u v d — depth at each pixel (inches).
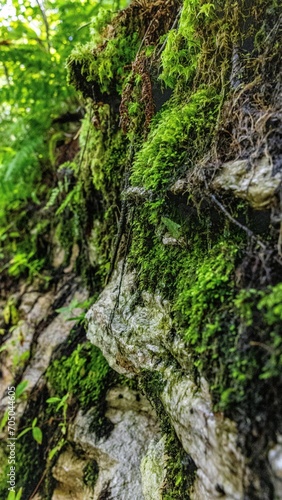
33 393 84.1
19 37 100.5
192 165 46.6
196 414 36.6
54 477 70.6
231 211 41.0
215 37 48.4
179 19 52.8
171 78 54.6
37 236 107.9
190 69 52.2
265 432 29.5
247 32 45.9
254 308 33.7
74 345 84.0
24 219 115.6
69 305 90.6
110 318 57.1
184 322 42.5
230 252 39.8
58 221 102.7
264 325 32.4
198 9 48.1
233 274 38.1
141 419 64.6
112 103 68.7
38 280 102.7
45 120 107.3
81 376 75.5
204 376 36.4
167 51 52.1
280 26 42.2
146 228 55.8
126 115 59.5
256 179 36.9
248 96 42.5
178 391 41.5
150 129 56.4
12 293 105.3
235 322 35.2
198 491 38.2
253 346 32.5
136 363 51.3
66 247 99.6
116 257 66.5
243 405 31.4
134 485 56.7
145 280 53.4
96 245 80.1
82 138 85.7
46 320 93.7
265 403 30.3
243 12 45.6
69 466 68.1
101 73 63.2
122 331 53.6
